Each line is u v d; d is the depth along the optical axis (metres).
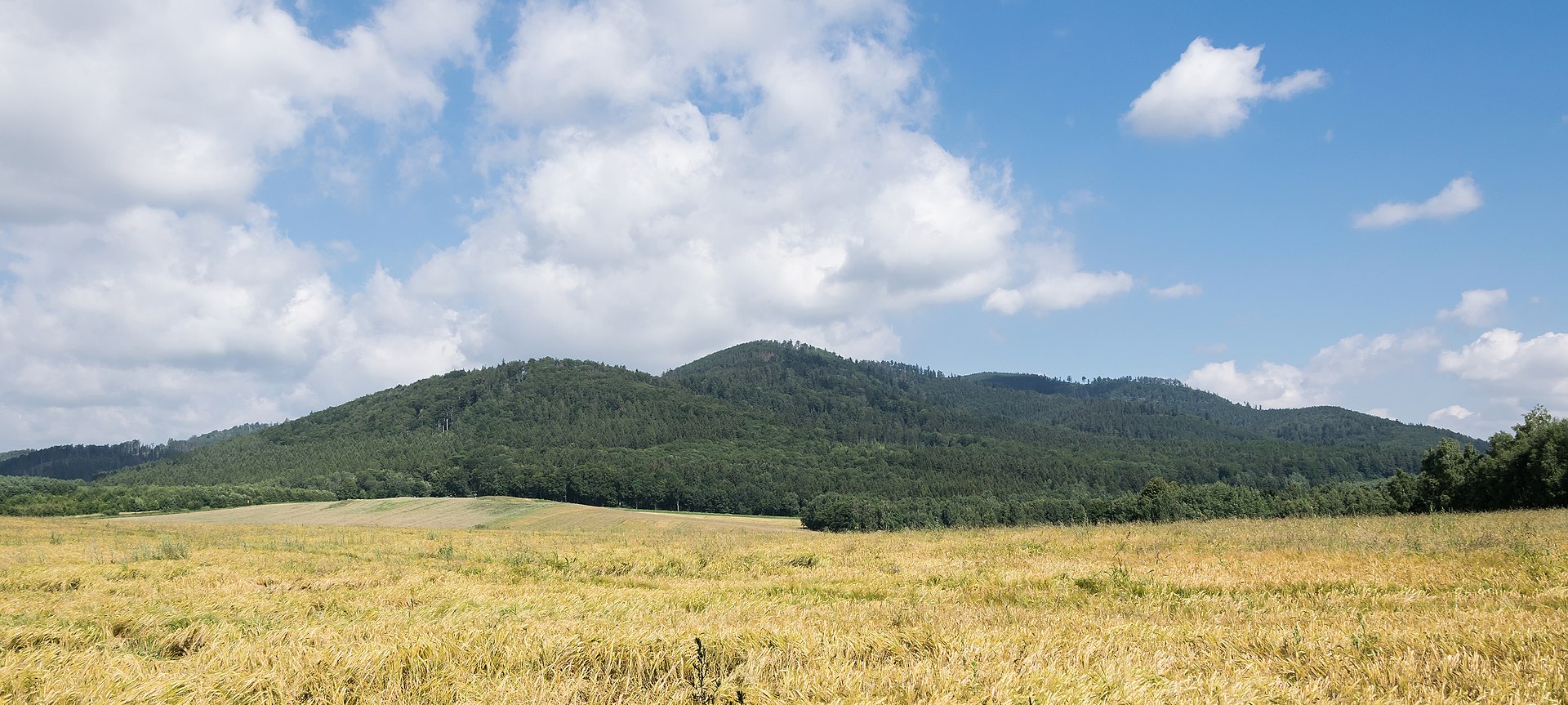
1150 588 12.86
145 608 11.41
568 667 7.25
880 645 7.83
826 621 9.66
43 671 7.03
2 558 19.89
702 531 37.25
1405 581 12.62
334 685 6.77
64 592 13.68
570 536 32.16
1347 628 8.52
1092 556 18.08
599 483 115.12
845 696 6.29
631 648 7.54
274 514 83.94
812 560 19.48
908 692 6.26
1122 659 7.05
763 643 7.86
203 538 29.55
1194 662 7.23
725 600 12.15
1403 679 6.52
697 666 7.19
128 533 34.62
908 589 13.74
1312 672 6.97
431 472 136.25
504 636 7.92
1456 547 16.52
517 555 21.02
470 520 76.31
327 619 10.60
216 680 6.83
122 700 6.38
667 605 11.63
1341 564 14.68
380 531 36.09
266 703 6.56
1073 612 10.75
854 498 87.12
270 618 10.82
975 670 6.73
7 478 112.06
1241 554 17.20
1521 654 7.04
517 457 145.75
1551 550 15.11
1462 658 6.91
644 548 22.92
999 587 13.54
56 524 46.91
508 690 6.52
